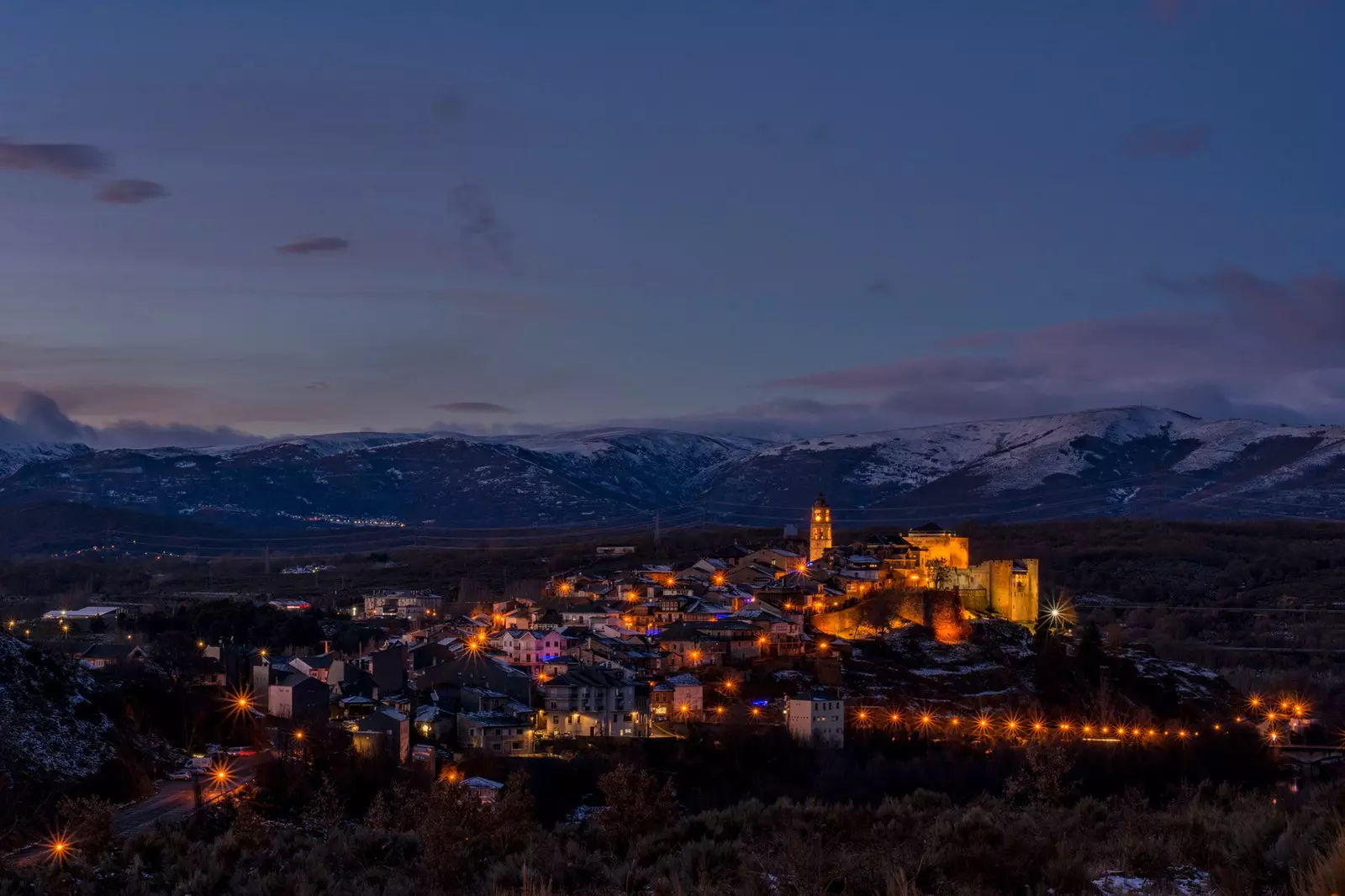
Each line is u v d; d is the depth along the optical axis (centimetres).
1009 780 10362
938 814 8219
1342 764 19588
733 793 18288
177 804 13438
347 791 14438
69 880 8769
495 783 15588
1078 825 7562
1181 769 19438
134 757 15000
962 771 18750
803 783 18725
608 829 9681
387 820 11288
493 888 7069
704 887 6106
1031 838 6488
